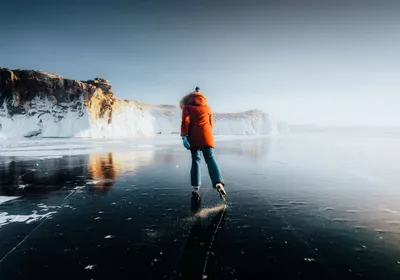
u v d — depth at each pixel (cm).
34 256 172
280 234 210
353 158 841
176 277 145
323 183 432
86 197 334
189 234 210
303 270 154
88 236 206
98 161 762
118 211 274
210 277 145
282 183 430
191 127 346
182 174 523
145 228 223
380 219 250
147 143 2038
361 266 160
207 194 353
